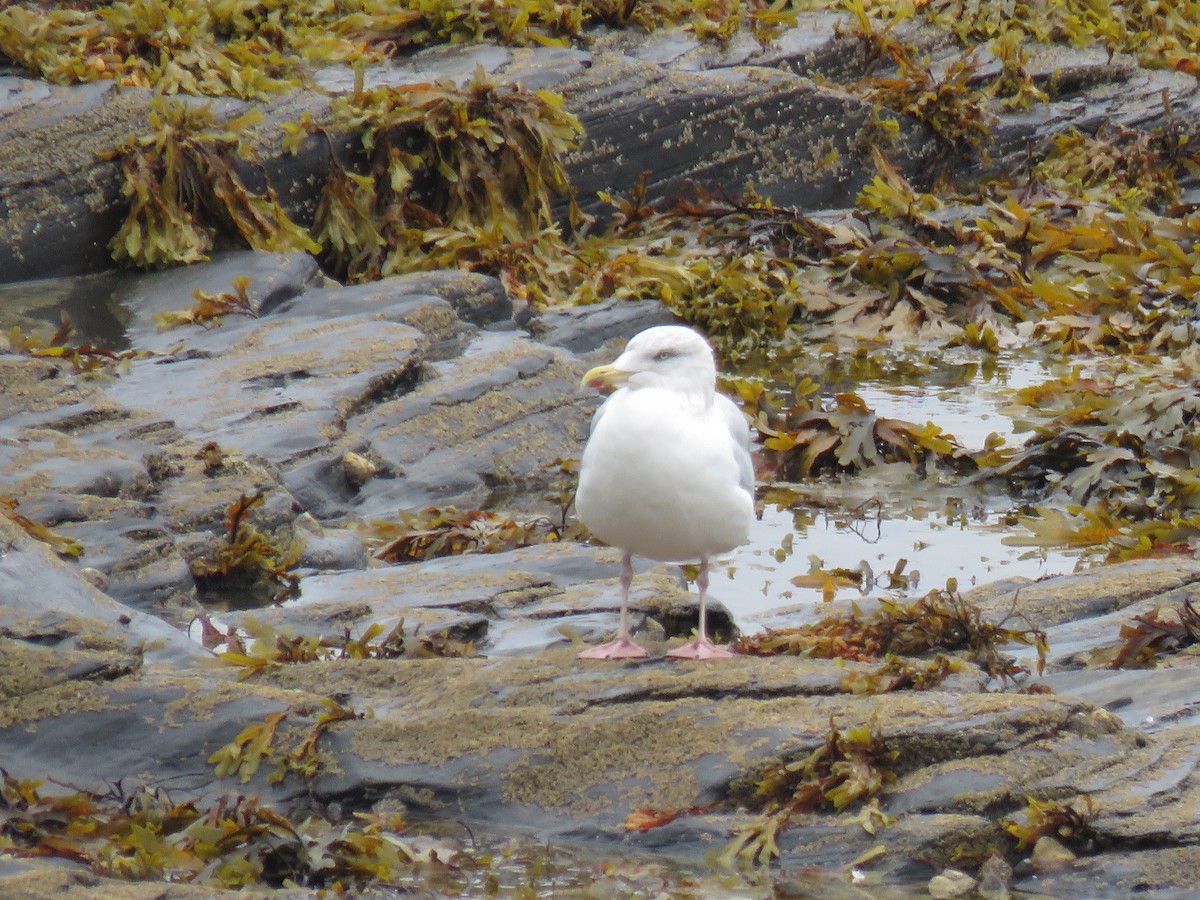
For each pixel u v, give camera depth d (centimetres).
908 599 1023
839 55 2355
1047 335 1864
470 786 746
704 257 1988
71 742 764
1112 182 2278
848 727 736
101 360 1427
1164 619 946
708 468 811
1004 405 1608
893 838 691
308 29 2069
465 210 1888
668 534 827
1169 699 809
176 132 1752
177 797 742
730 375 1738
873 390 1673
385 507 1300
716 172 2159
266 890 647
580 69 2092
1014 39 2427
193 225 1750
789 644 904
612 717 760
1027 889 670
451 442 1398
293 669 836
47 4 1986
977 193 2277
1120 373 1647
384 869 673
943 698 759
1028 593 997
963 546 1225
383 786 751
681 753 740
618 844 713
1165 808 691
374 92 1880
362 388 1394
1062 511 1312
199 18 1983
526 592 1020
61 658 788
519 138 1912
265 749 752
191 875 649
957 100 2308
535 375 1516
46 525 1032
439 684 813
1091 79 2475
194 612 982
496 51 2097
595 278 1869
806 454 1423
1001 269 1989
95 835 670
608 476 817
